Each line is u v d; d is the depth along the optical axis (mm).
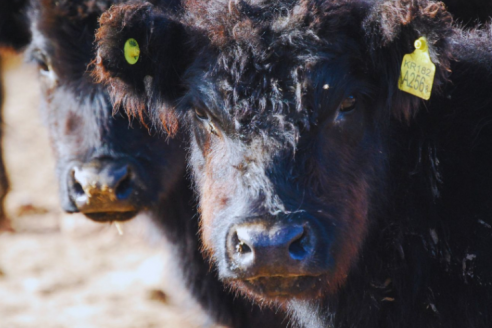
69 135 12859
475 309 9523
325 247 8398
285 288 8500
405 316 9953
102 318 15102
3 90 21344
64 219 20672
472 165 9617
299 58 8594
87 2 12773
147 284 16594
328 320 10250
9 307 15625
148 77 9852
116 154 12430
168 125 10555
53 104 13484
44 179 24062
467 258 9516
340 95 8812
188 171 11562
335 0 9031
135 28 9312
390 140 9797
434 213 9727
